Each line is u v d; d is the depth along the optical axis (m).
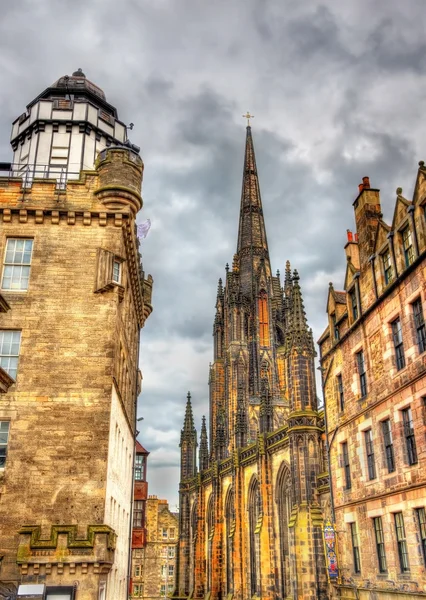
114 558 31.92
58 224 35.38
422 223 29.28
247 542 71.38
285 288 129.25
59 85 54.25
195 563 93.00
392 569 30.80
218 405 123.69
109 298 33.97
